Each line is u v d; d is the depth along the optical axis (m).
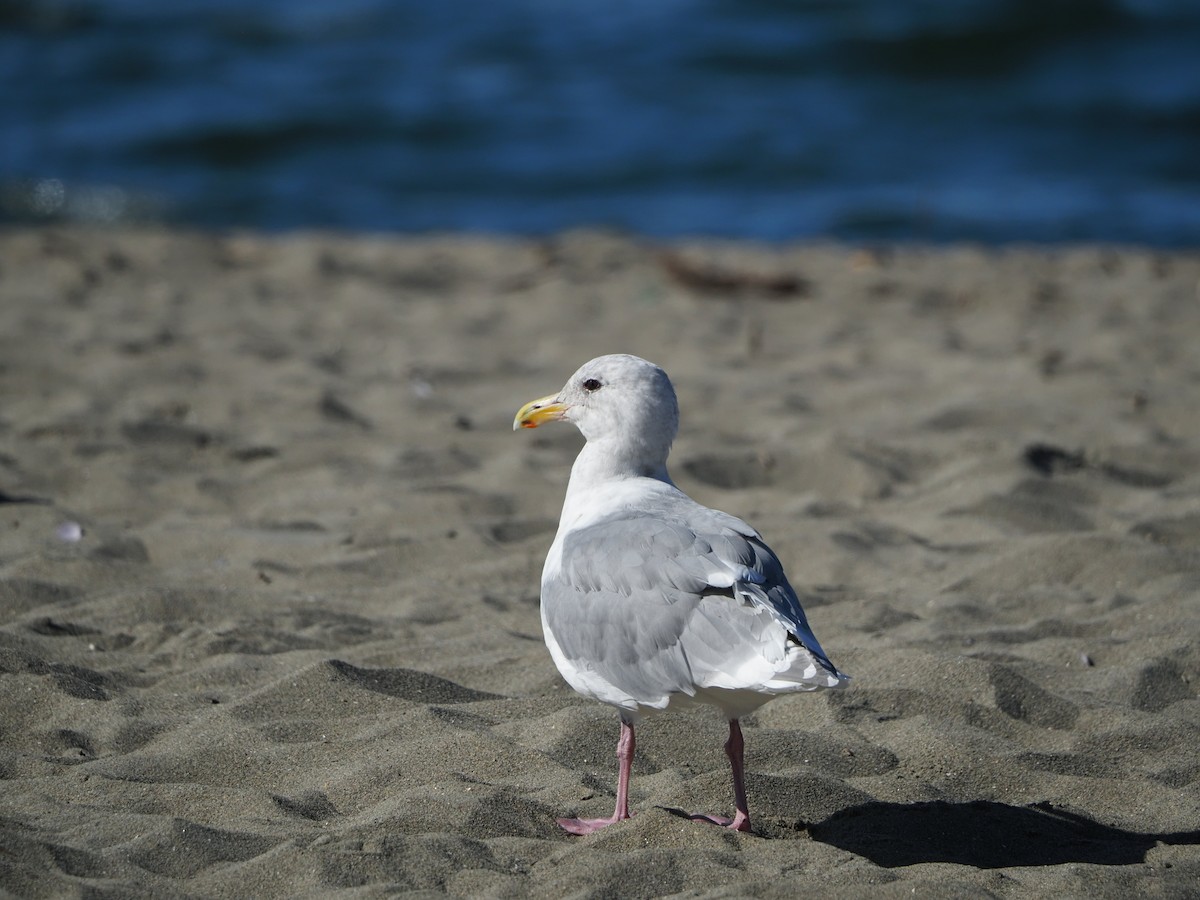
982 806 6.23
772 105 33.59
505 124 31.91
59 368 13.69
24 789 6.04
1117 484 10.98
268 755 6.48
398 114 32.22
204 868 5.43
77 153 29.42
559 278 19.64
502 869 5.46
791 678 5.20
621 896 5.24
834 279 19.73
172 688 7.32
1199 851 5.81
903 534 10.06
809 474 11.34
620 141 30.77
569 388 6.71
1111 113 32.72
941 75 35.69
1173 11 38.41
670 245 22.48
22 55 36.41
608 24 39.62
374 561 9.29
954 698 7.20
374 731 6.69
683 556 5.74
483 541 9.61
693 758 6.71
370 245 21.86
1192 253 22.44
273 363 14.64
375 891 5.13
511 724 6.89
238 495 10.70
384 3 42.00
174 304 17.45
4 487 10.39
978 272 20.16
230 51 37.12
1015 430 12.38
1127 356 15.18
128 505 10.33
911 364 15.12
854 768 6.61
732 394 13.74
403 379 14.26
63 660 7.51
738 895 5.07
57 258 19.56
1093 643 7.95
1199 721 7.07
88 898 5.01
